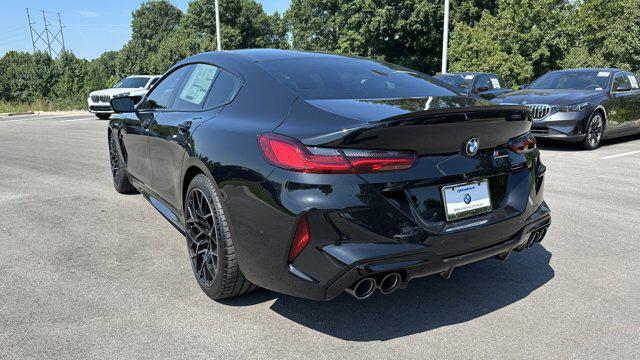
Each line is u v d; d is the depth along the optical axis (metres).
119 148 5.04
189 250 3.17
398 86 3.01
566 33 23.80
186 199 3.10
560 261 3.50
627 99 9.25
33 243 3.88
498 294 2.99
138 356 2.34
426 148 2.32
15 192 5.59
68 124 15.75
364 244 2.20
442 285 3.12
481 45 22.91
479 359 2.32
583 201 5.08
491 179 2.61
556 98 8.45
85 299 2.92
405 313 2.77
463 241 2.42
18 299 2.91
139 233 4.12
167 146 3.45
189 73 3.69
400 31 36.06
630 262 3.48
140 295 2.97
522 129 2.75
